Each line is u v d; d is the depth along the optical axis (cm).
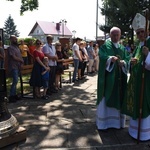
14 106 631
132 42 2450
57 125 497
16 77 667
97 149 396
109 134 455
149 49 409
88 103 666
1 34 1055
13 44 662
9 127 406
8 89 823
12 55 652
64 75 1183
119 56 460
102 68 458
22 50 1085
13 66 659
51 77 759
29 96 726
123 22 2677
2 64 869
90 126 493
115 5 2705
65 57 1109
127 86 439
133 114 423
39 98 714
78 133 458
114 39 462
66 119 533
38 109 605
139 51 428
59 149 396
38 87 711
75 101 686
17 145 409
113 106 460
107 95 455
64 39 1644
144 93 419
